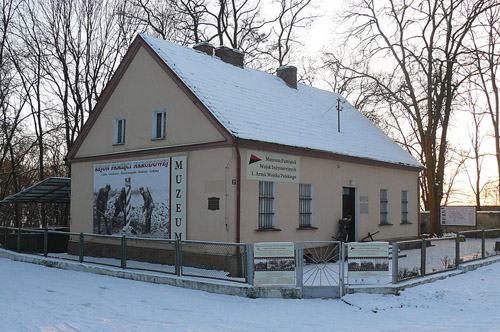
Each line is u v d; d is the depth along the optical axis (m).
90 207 19.27
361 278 11.68
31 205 39.00
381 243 11.79
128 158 17.86
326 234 17.84
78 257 18.19
